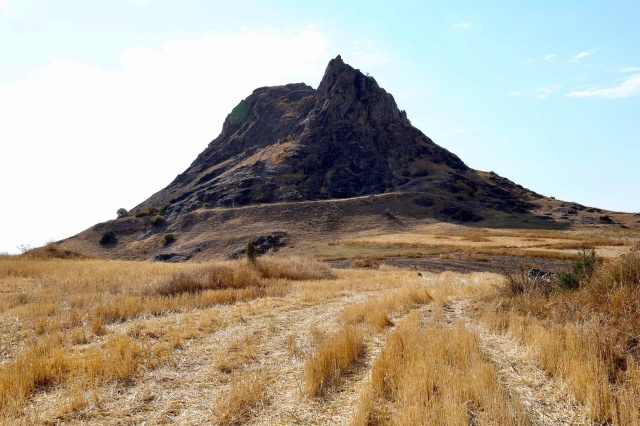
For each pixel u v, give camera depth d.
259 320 10.74
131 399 5.74
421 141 149.62
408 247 59.94
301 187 122.88
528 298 9.97
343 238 82.25
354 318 10.24
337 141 140.00
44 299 13.05
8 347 8.02
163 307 11.94
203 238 92.94
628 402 4.62
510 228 87.31
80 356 7.32
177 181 163.62
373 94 153.12
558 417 4.79
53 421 5.04
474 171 147.88
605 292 8.30
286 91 197.50
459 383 5.28
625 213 113.50
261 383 6.10
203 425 4.96
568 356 5.92
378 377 5.74
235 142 172.12
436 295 13.20
